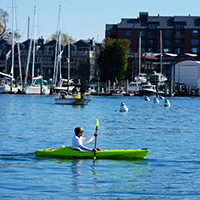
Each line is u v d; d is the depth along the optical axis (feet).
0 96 361.71
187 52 565.94
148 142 95.76
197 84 456.86
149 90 402.31
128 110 218.18
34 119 152.87
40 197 49.47
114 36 594.24
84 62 559.38
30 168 64.80
